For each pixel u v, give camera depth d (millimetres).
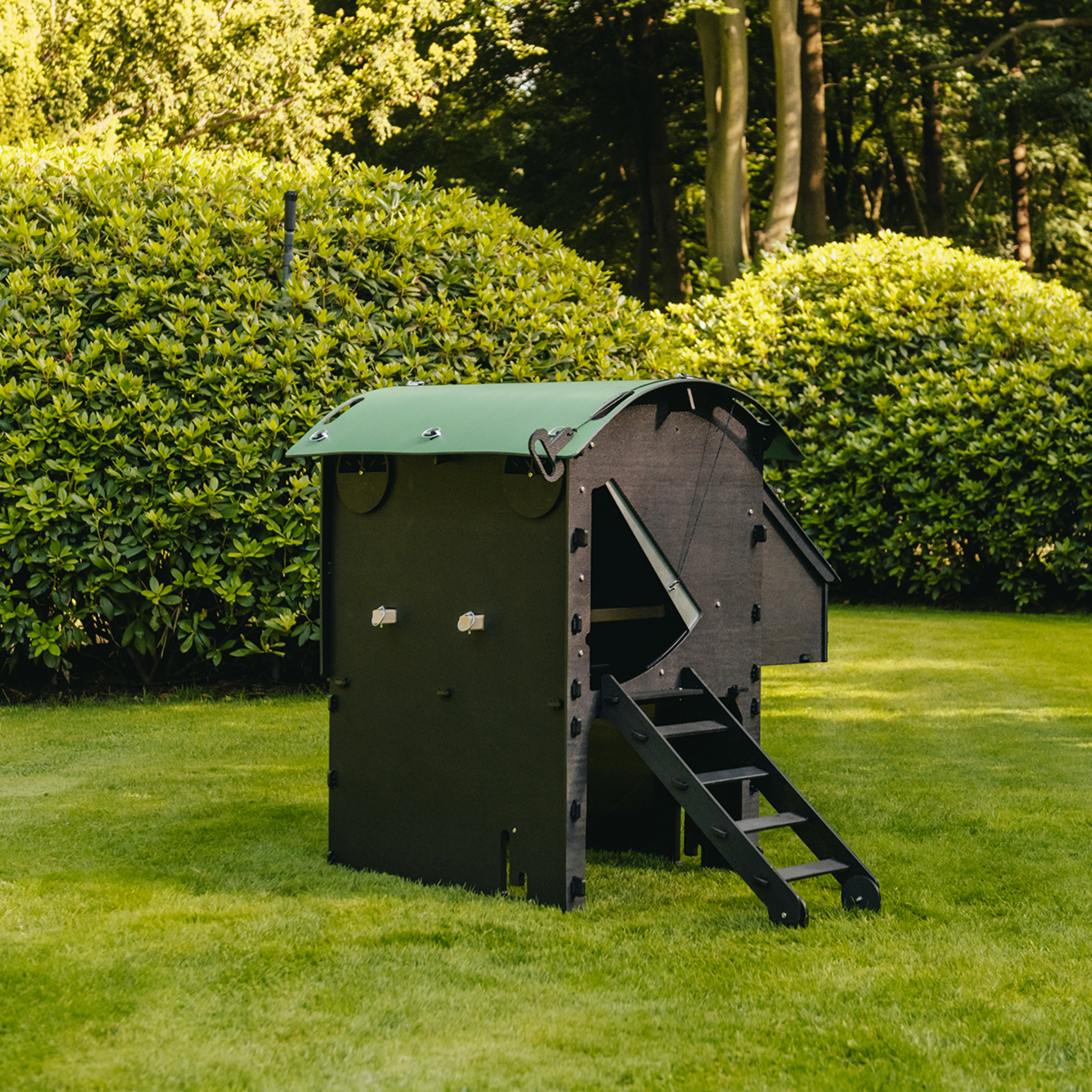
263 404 8016
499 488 4305
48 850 4867
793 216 20469
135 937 3902
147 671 8609
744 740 4547
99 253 7871
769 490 5066
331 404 8109
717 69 18766
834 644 10320
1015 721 7406
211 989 3508
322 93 21281
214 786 5930
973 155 30562
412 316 8594
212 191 8445
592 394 4320
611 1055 3119
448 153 27812
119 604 7773
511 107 27234
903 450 12672
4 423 7504
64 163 8391
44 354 7586
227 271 8195
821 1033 3244
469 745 4441
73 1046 3141
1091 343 12148
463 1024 3301
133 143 8742
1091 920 4148
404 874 4645
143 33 19250
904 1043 3182
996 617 11977
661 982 3592
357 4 23141
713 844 4203
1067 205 31484
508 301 8938
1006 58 25234
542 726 4211
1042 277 31391
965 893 4445
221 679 8586
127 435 7680
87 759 6445
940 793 5824
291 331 8094
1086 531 11984
